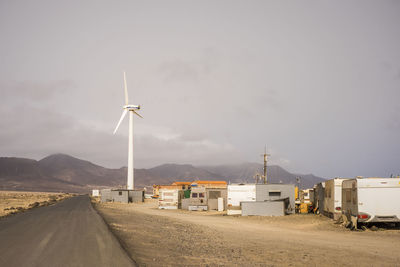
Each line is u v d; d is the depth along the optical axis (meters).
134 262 11.48
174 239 19.61
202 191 61.62
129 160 125.81
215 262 13.20
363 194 25.44
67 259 11.90
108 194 105.88
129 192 107.69
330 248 17.62
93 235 18.12
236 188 46.53
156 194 139.25
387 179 25.33
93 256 12.40
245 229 28.39
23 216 33.06
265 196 45.94
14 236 17.86
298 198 57.81
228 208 46.28
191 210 61.50
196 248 16.58
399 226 26.70
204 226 30.39
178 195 68.88
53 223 25.11
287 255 15.44
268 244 19.00
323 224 30.05
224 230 27.09
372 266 13.28
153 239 18.91
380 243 19.61
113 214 39.47
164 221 34.09
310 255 15.46
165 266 11.80
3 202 78.75
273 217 39.97
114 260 11.75
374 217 25.17
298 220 35.50
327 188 34.88
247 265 12.98
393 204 25.17
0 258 12.09
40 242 15.69
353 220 26.33
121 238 18.14
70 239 16.62
